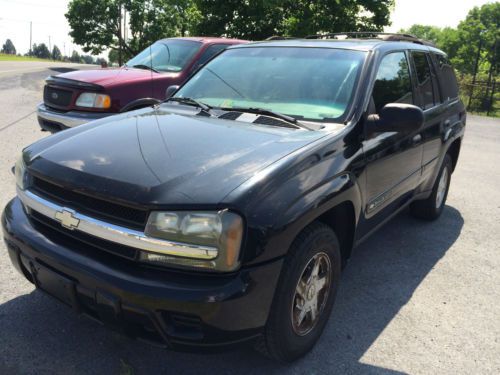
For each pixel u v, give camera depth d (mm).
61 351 2607
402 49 3965
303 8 19469
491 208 5898
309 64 3438
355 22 19922
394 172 3486
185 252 2055
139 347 2691
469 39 59219
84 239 2273
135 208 2104
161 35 33656
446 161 5000
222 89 3506
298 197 2299
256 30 19156
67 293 2281
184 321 2098
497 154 9766
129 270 2113
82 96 5742
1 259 3504
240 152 2434
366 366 2680
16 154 6590
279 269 2227
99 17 34250
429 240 4664
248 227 2096
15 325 2793
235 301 2061
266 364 2633
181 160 2328
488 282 3832
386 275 3848
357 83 3162
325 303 2770
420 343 2938
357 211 2914
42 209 2396
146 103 6004
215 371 2547
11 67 29594
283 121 2928
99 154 2434
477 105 22109
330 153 2646
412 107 2902
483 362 2789
